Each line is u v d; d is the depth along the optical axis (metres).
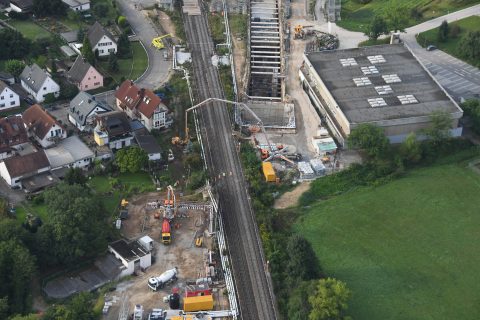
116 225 188.00
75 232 171.25
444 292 174.88
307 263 170.50
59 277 172.62
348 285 175.00
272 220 192.88
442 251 187.25
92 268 175.88
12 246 164.88
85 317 157.38
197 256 181.75
